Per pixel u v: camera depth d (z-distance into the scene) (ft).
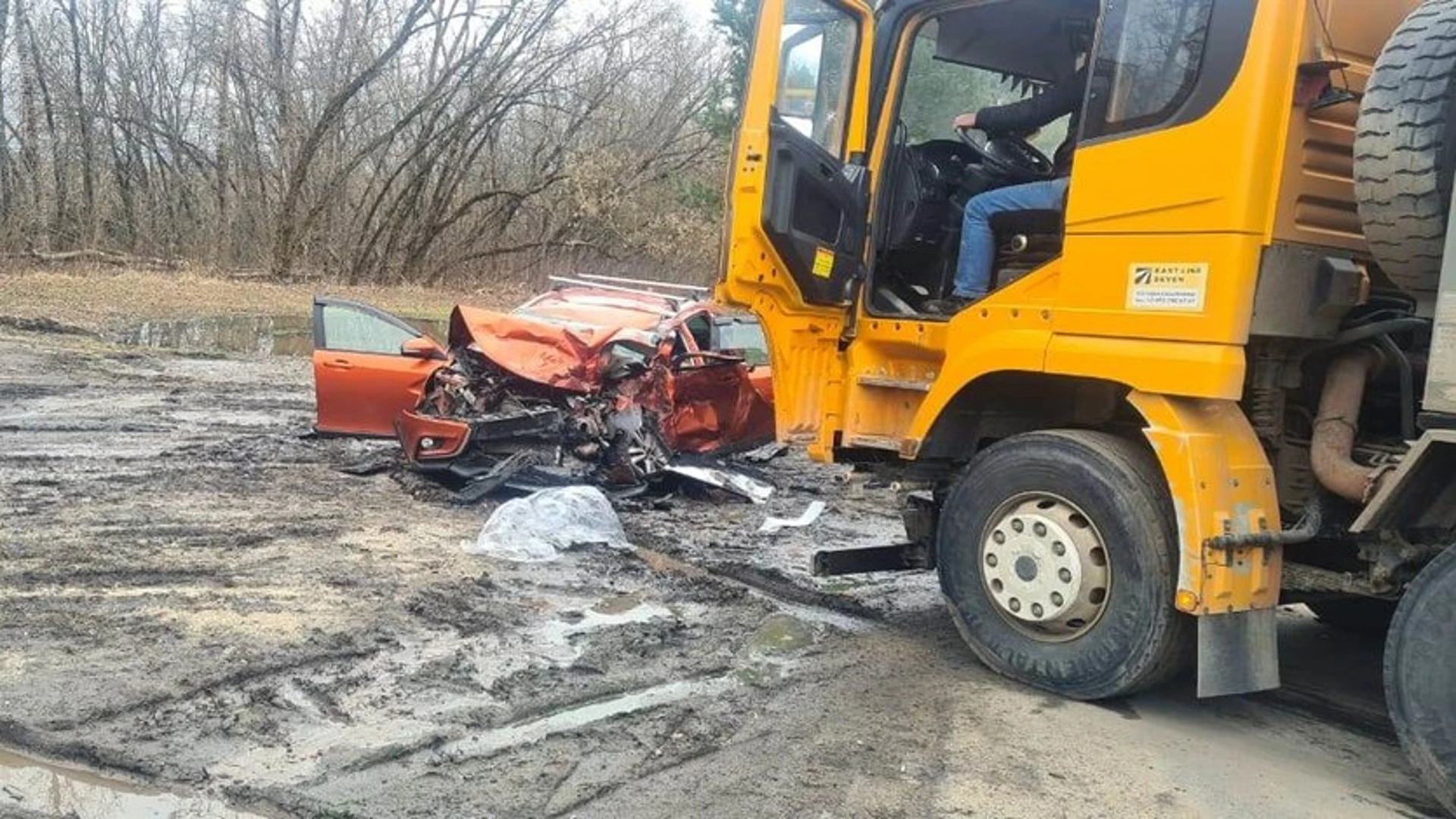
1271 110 14.05
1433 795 13.20
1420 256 13.20
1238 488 14.78
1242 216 14.07
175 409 39.88
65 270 86.33
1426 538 14.15
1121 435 16.96
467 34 104.47
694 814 12.51
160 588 19.34
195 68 112.68
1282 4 13.99
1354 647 20.72
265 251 109.29
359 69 107.14
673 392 30.50
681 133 114.83
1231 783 14.21
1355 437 15.23
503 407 28.55
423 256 112.37
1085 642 16.02
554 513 24.11
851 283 19.27
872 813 12.80
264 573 20.62
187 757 13.21
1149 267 14.97
